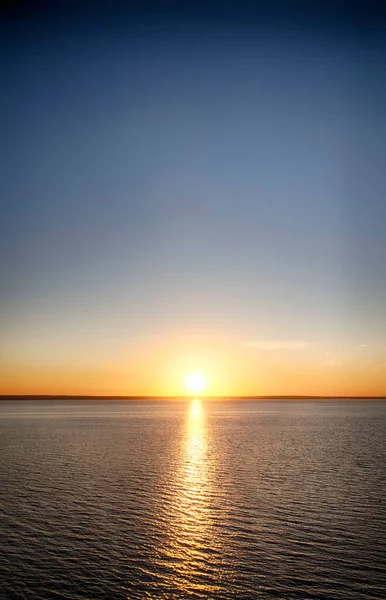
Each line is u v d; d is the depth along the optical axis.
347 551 27.09
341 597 22.08
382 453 66.88
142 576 24.12
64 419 166.75
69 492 40.44
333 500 37.97
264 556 26.48
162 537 29.27
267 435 98.06
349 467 54.12
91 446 75.94
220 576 24.14
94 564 25.41
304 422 146.62
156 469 52.47
